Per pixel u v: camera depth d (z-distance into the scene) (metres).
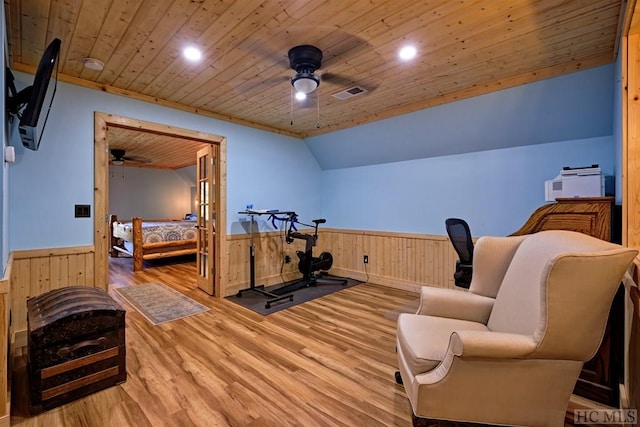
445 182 3.95
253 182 4.34
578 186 2.54
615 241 2.16
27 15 1.89
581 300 1.23
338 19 1.94
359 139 4.46
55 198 2.70
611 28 2.05
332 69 2.65
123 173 8.69
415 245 4.24
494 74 2.79
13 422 1.63
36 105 1.79
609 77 2.49
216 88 3.08
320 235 5.42
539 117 3.01
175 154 6.95
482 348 1.25
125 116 3.11
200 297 3.94
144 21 1.97
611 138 2.82
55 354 1.75
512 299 1.65
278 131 4.66
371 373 2.13
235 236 4.11
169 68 2.64
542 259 1.54
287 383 2.01
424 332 1.65
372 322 3.08
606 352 1.78
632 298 1.47
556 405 1.33
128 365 2.22
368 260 4.79
